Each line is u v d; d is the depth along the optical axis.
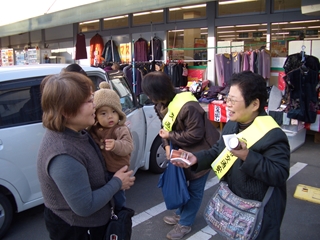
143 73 9.30
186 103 2.96
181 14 9.69
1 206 3.35
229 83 1.98
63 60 12.70
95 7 8.37
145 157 4.86
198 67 9.44
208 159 2.18
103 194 1.75
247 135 1.87
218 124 7.92
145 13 10.43
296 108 6.23
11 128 3.29
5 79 3.33
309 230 3.55
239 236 1.83
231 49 8.77
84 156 1.71
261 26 8.30
